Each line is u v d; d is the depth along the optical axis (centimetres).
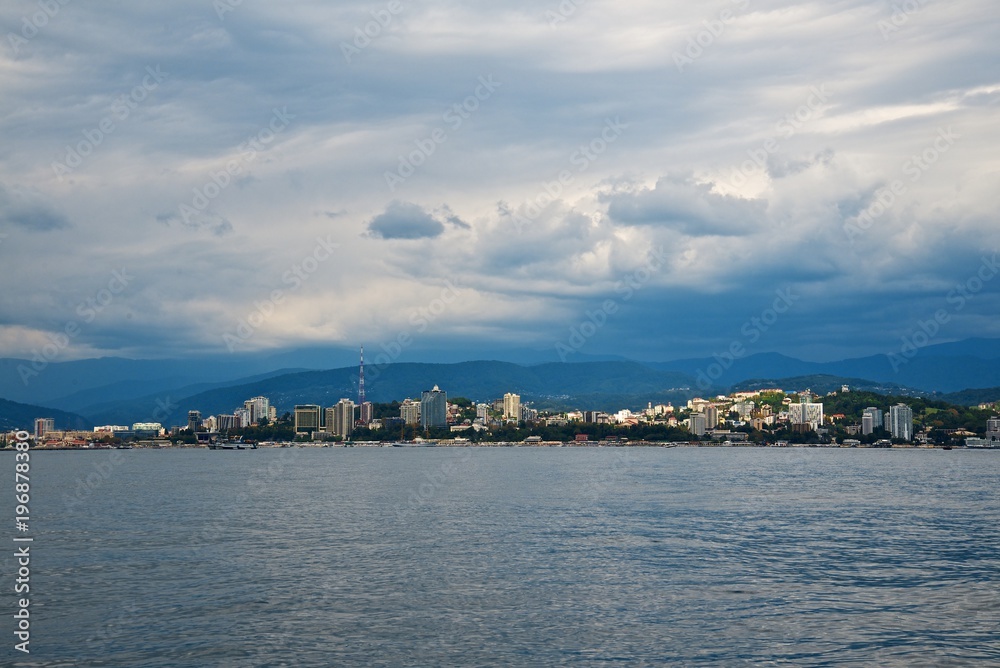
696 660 5262
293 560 8394
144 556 8650
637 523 11138
